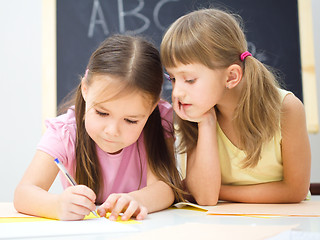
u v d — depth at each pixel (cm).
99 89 78
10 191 194
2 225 61
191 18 88
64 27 199
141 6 201
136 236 49
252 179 107
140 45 86
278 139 100
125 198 71
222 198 105
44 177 86
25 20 201
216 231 52
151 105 83
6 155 195
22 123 197
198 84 83
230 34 89
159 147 98
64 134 93
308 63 197
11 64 199
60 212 66
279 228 53
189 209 85
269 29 200
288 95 101
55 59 198
